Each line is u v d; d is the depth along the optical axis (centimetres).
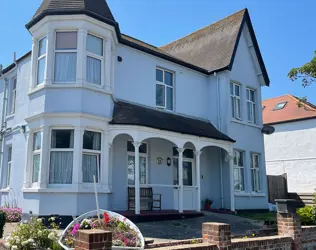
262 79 2173
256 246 817
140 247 650
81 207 1220
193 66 1839
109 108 1362
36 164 1313
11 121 1666
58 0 1339
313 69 1438
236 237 1022
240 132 1950
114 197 1398
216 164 1853
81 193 1227
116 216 750
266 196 2062
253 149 2031
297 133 2711
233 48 1931
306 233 989
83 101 1282
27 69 1568
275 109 2995
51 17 1316
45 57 1336
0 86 1866
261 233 1123
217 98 1908
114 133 1337
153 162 1587
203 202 1798
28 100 1477
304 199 2255
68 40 1334
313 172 2584
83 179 1259
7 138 1691
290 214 942
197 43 2236
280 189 2350
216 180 1841
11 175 1568
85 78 1305
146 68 1620
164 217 1365
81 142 1255
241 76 2031
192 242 887
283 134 2786
